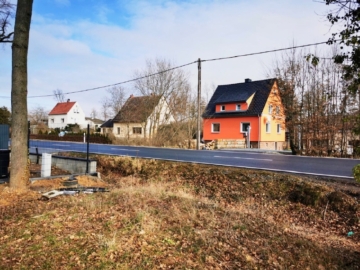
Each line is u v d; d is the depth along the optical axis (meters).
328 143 18.83
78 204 6.00
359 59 3.44
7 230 4.61
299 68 19.73
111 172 12.45
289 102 20.20
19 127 7.24
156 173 11.20
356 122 4.05
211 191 8.92
